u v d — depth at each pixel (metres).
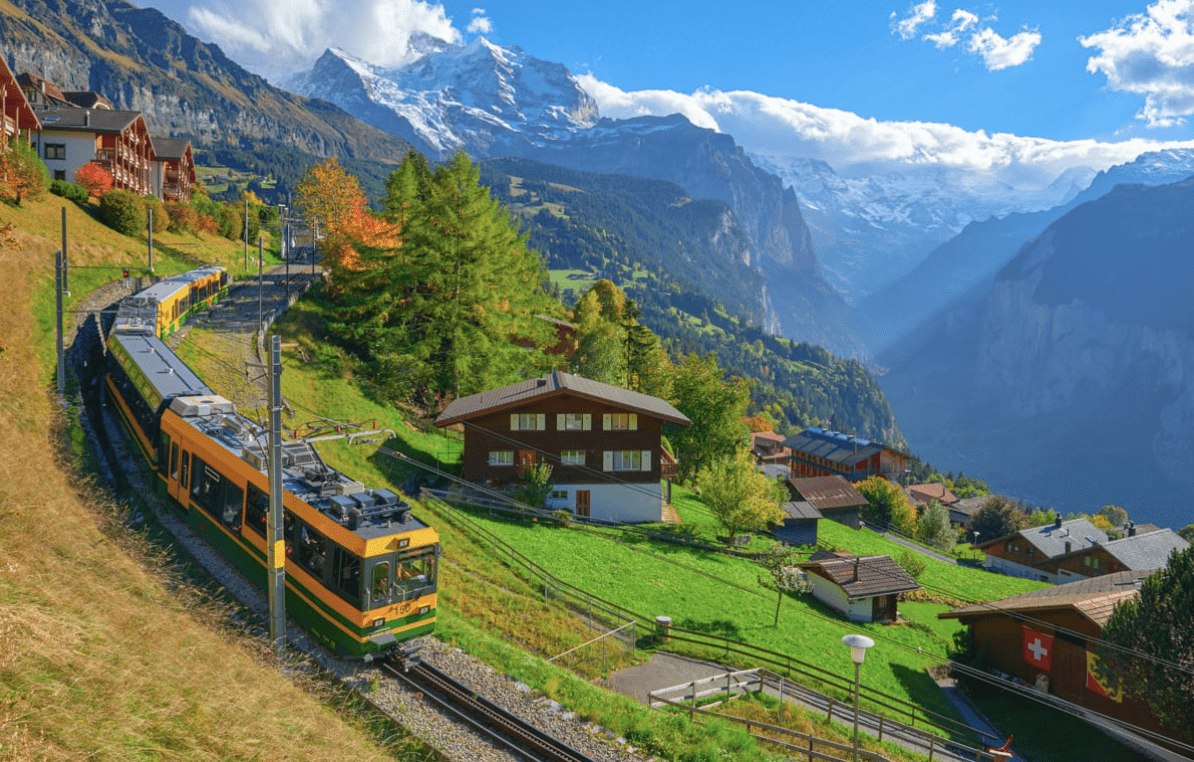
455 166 54.53
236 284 65.00
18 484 18.55
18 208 52.62
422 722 16.16
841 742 23.53
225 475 21.14
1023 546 81.75
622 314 92.00
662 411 50.03
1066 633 33.44
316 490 19.69
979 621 38.47
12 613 11.24
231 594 19.45
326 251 62.25
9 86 67.00
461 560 32.78
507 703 17.75
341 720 15.05
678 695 24.88
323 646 18.19
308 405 43.88
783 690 28.55
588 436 48.72
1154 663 27.69
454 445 52.25
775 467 109.81
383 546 17.38
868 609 44.03
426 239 54.25
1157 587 28.77
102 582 15.30
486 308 56.44
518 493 45.78
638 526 49.19
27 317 36.12
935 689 35.47
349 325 54.97
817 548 64.44
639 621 32.41
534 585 33.09
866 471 125.38
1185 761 27.75
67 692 10.38
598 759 16.12
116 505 22.20
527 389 49.25
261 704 13.25
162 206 72.12
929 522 97.94
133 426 27.27
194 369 40.19
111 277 49.94
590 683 22.33
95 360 36.34
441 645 20.08
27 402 27.31
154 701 11.38
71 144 75.75
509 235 67.00
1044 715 32.53
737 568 46.03
